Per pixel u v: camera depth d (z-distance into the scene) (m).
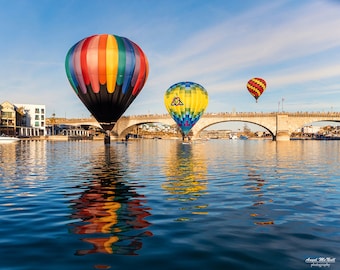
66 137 132.50
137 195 13.44
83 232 8.34
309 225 8.98
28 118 138.62
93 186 15.81
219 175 20.22
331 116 119.38
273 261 6.46
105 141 67.75
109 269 6.07
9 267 6.16
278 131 120.00
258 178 18.86
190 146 75.19
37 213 10.35
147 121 130.38
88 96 40.09
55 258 6.61
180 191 14.40
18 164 27.58
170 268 6.11
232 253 6.86
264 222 9.27
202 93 66.69
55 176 19.66
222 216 9.94
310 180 18.14
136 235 8.07
